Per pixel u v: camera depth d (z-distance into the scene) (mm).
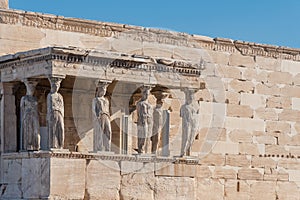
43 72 25594
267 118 34406
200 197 32219
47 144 26562
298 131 35312
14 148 27406
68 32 29266
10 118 27438
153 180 27484
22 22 28406
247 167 33625
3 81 27344
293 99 35281
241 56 33906
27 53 26031
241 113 33688
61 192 25406
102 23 29844
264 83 34469
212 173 32594
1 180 27172
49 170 25172
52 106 25531
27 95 26406
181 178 28141
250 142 33844
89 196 26047
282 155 34719
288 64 35250
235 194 33188
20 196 26141
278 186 34500
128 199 26875
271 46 34594
